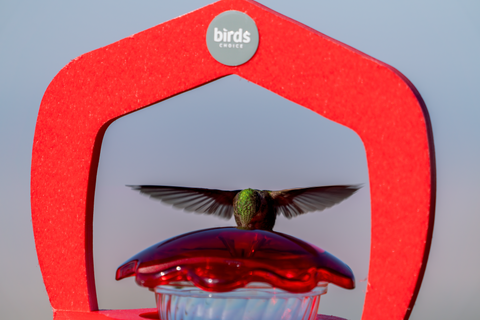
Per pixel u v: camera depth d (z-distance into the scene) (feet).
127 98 3.98
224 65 3.93
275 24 3.91
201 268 3.84
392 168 3.85
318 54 3.89
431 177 3.84
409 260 3.84
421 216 3.84
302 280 3.85
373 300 3.86
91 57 4.00
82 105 4.01
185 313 3.89
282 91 3.91
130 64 3.98
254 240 3.89
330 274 3.86
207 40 3.93
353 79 3.87
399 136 3.85
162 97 3.96
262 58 3.92
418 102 3.84
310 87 3.89
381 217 3.86
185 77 3.95
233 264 3.84
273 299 3.87
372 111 3.86
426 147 3.84
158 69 3.96
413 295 3.84
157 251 3.89
